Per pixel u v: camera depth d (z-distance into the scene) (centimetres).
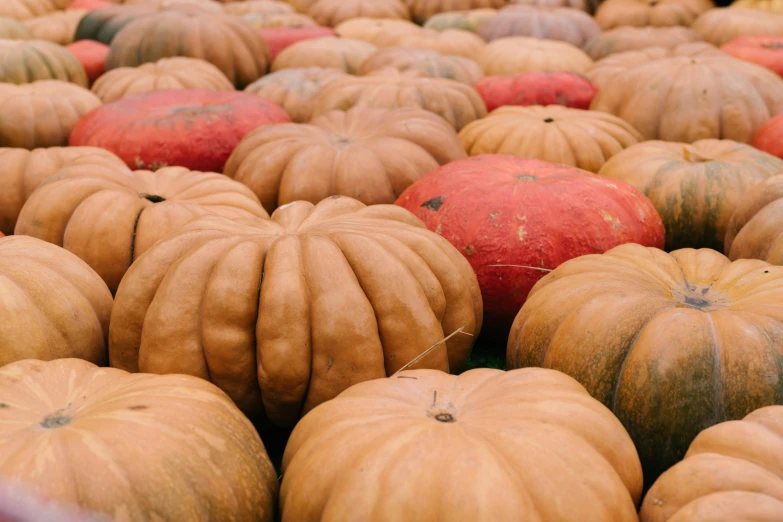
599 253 143
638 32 257
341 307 120
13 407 98
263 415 127
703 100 188
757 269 128
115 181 151
